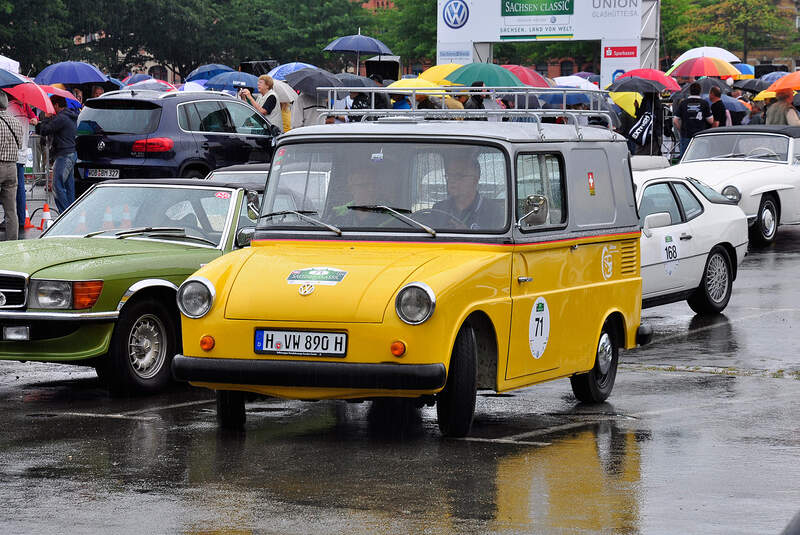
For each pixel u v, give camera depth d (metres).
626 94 34.38
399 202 10.41
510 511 7.80
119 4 95.62
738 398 12.05
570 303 11.08
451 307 9.45
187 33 99.25
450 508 7.86
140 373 12.17
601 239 11.59
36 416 11.07
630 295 12.19
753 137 27.30
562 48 89.88
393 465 9.05
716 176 25.88
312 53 105.06
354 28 105.12
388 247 10.27
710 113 32.47
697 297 17.64
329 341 9.46
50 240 13.09
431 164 10.40
